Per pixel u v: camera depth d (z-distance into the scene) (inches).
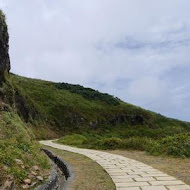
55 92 3137.3
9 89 1040.8
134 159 675.4
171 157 694.5
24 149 452.1
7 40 1140.5
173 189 354.0
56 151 890.1
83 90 3641.7
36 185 335.9
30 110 1914.4
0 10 1123.9
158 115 3961.6
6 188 292.0
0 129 557.0
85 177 435.8
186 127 3909.9
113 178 426.6
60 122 2470.5
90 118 2861.7
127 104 3828.7
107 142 1002.1
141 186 371.9
